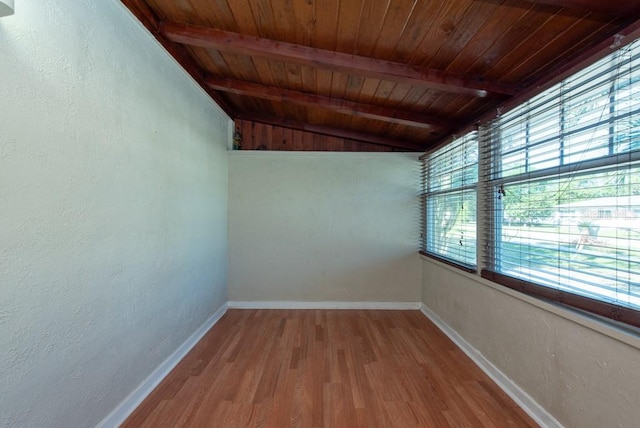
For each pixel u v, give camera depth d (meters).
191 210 2.85
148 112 2.14
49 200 1.36
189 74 2.71
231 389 2.15
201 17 2.10
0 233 1.16
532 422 1.82
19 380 1.23
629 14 1.40
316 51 2.23
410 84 2.32
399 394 2.10
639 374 1.27
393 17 1.77
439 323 3.37
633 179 1.33
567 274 1.68
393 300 4.02
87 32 1.58
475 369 2.43
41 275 1.32
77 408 1.51
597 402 1.46
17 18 1.22
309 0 1.75
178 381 2.25
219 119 3.65
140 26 2.00
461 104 2.67
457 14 1.63
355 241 4.02
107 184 1.72
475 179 2.67
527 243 2.00
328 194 4.01
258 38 2.22
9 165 1.19
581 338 1.55
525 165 2.04
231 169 3.99
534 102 1.95
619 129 1.39
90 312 1.59
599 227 1.49
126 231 1.89
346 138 4.16
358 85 2.71
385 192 4.01
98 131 1.66
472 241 2.72
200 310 3.07
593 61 1.48
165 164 2.37
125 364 1.87
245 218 4.00
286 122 4.09
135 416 1.87
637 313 1.27
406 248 4.02
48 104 1.35
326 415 1.89
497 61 1.99
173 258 2.50
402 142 4.04
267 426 1.79
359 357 2.63
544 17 1.52
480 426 1.79
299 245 4.02
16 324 1.21
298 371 2.40
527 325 1.95
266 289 4.02
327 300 4.02
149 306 2.14
